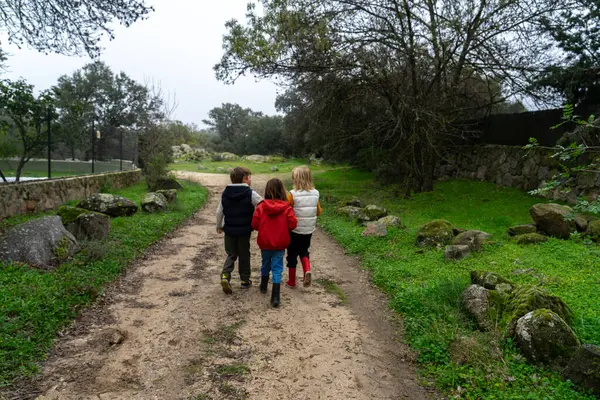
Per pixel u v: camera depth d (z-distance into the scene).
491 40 13.69
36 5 8.38
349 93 15.23
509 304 4.43
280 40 13.83
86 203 10.12
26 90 10.71
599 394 3.17
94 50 9.25
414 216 11.42
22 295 4.72
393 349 4.21
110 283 5.73
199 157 48.09
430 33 12.89
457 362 3.79
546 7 12.55
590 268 6.11
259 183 23.23
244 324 4.58
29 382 3.35
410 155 15.23
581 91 12.35
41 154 12.88
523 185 13.55
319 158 38.12
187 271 6.55
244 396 3.29
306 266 5.43
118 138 18.66
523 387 3.36
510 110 22.23
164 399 3.21
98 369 3.61
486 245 7.46
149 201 11.18
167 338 4.22
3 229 7.75
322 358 3.94
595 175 10.09
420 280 5.99
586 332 4.04
